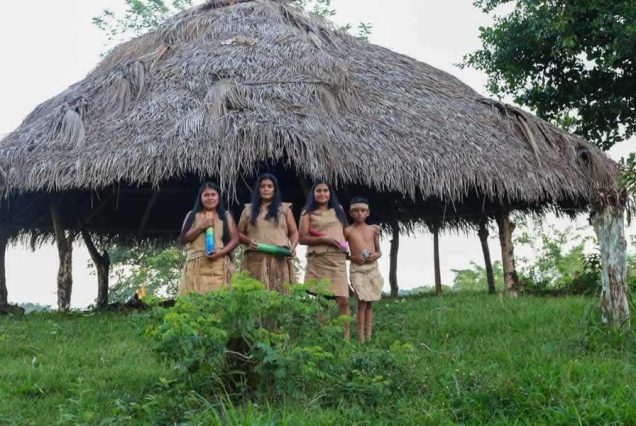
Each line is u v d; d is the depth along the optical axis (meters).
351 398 5.77
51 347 8.32
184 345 5.52
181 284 8.02
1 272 12.59
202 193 8.02
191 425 5.11
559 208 14.48
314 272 8.18
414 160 11.60
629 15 15.52
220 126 11.31
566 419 5.23
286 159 11.52
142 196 15.88
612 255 7.55
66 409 5.76
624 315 7.45
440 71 14.33
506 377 5.98
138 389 6.37
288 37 13.27
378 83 13.05
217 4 14.51
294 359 5.63
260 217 8.21
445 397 5.81
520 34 17.17
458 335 8.46
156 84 12.48
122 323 10.08
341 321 6.26
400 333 8.67
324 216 8.22
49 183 11.29
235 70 12.51
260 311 5.84
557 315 9.05
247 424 4.98
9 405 6.02
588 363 6.43
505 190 11.83
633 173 7.80
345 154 11.39
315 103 12.00
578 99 17.73
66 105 12.36
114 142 11.52
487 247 14.92
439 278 15.56
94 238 16.62
